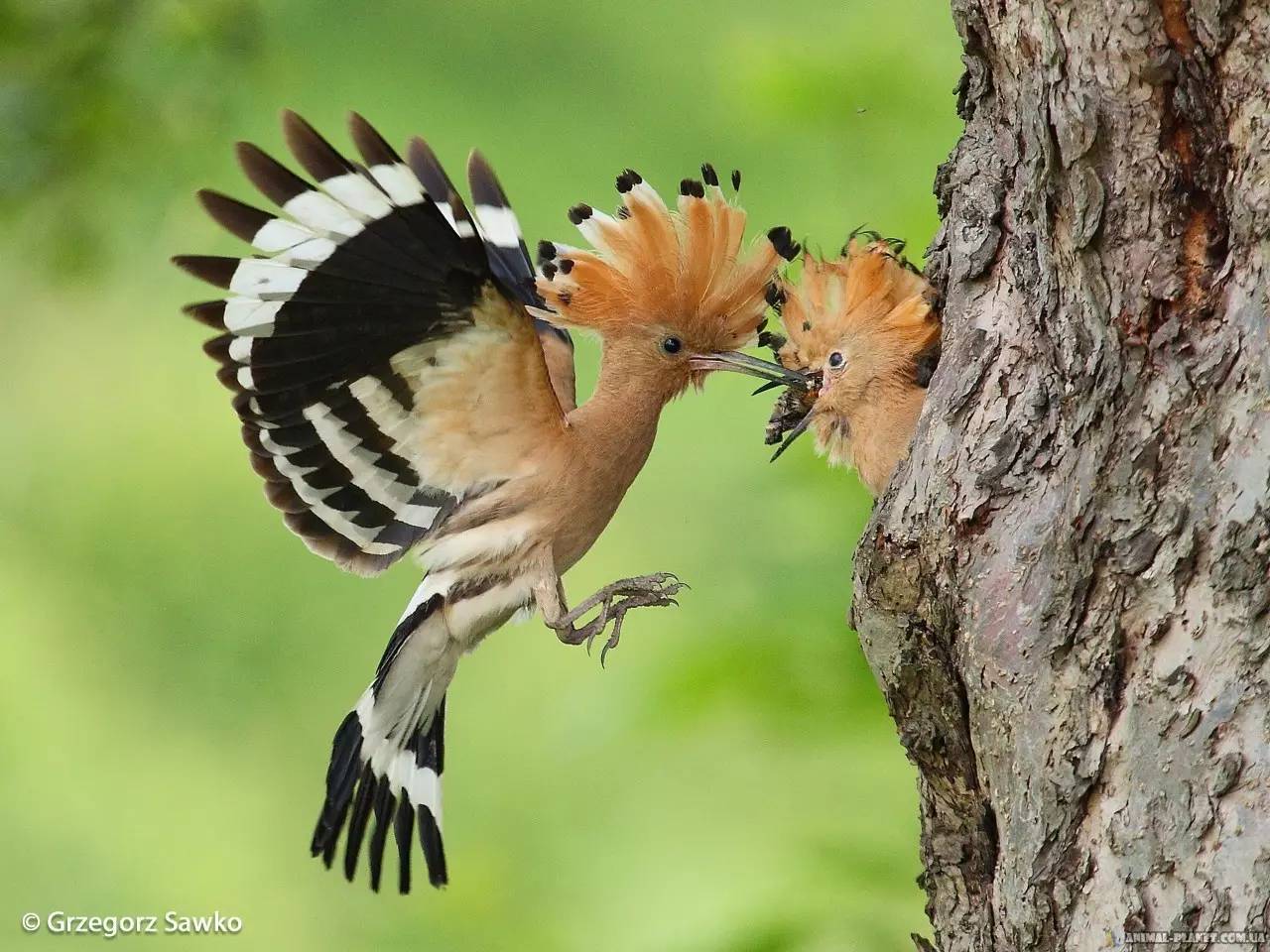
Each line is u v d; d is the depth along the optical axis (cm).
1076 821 590
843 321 812
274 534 1353
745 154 1070
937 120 947
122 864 1235
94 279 1171
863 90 952
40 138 1120
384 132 1330
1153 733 569
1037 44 610
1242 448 562
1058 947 593
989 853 657
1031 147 619
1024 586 610
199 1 1142
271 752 1280
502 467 807
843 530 890
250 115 1174
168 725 1284
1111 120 590
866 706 862
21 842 1228
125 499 1357
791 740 873
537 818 1040
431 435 795
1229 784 549
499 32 1374
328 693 1300
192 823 1251
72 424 1369
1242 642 554
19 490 1343
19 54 1132
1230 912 540
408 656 827
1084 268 602
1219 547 561
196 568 1340
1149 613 577
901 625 653
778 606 880
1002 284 655
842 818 875
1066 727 594
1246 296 569
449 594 819
